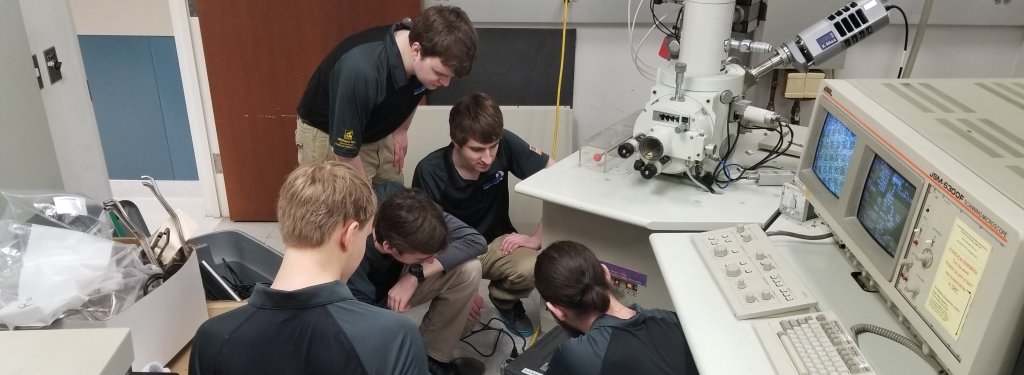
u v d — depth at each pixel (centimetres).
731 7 187
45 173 180
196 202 346
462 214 238
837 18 205
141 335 139
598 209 190
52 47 216
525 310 265
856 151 144
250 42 290
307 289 109
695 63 192
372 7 282
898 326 138
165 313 145
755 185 206
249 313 111
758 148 227
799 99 288
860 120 143
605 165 218
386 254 197
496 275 240
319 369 108
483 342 246
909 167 125
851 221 147
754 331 133
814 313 135
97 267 134
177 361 152
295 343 108
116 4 303
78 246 135
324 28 286
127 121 330
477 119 208
